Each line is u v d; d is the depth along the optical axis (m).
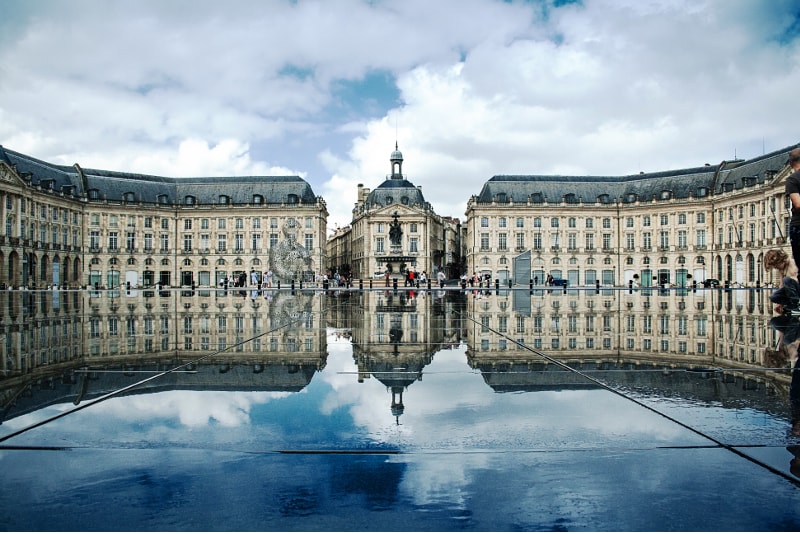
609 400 5.71
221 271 101.38
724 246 88.56
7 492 3.50
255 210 101.00
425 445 4.31
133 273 96.88
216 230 101.56
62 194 84.44
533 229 101.81
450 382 6.70
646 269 99.44
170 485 3.61
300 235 101.06
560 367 7.79
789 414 5.11
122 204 95.25
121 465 3.92
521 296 39.31
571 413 5.20
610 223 102.12
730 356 8.86
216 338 11.63
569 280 101.56
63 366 7.96
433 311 21.25
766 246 77.25
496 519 3.16
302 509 3.28
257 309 23.09
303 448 4.25
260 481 3.66
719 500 3.37
